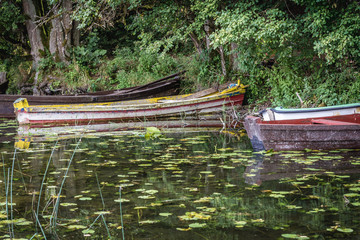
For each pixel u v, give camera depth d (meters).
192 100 12.07
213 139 7.69
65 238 2.90
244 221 3.12
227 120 11.24
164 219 3.23
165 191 4.04
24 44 20.00
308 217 3.17
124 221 3.21
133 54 18.69
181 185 4.25
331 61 9.54
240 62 12.38
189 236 2.87
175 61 16.95
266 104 11.85
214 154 6.05
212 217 3.24
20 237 2.93
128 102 13.07
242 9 10.38
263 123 6.56
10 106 13.15
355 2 9.02
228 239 2.79
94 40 18.78
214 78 14.52
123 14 13.35
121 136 8.34
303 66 11.70
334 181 4.25
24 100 10.82
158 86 14.48
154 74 16.59
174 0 12.35
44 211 3.53
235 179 4.45
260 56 11.62
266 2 10.85
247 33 9.72
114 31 21.38
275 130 6.19
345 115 7.16
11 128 10.31
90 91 16.44
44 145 7.21
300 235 2.82
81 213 3.45
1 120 12.71
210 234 2.89
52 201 3.81
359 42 8.98
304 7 10.82
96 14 11.98
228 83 13.31
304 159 5.50
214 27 13.40
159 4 12.91
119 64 17.73
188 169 5.04
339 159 5.45
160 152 6.29
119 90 14.64
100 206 3.62
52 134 8.85
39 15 17.98
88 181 4.53
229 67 13.84
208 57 14.41
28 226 3.17
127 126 10.34
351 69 10.38
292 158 5.60
